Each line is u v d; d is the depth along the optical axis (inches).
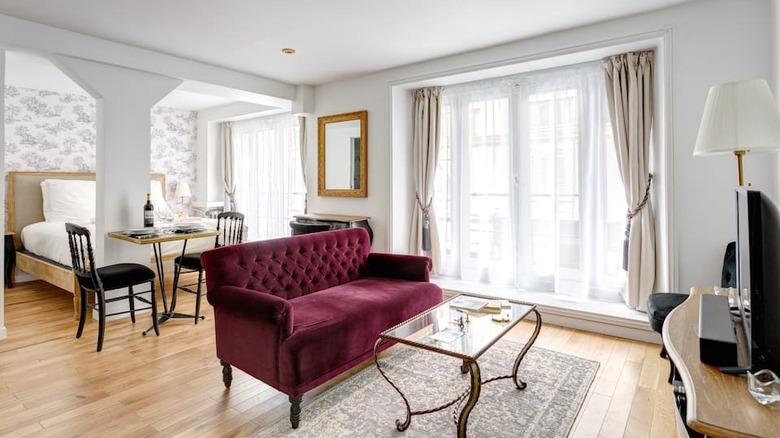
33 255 179.3
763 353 39.8
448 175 181.6
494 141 168.4
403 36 139.7
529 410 85.7
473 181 175.2
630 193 134.0
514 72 157.2
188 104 251.1
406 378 100.5
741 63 109.3
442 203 183.9
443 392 93.5
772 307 39.4
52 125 204.5
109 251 143.4
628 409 86.7
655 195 132.8
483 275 175.2
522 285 164.4
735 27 109.7
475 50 154.3
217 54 157.3
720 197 112.7
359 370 105.3
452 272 183.0
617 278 145.5
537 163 158.7
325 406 87.7
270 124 249.3
